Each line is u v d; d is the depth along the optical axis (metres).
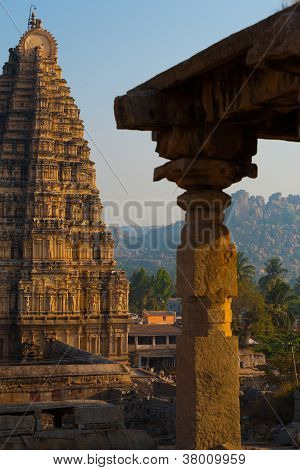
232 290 13.07
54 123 79.38
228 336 12.98
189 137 12.97
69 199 77.94
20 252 75.94
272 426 29.05
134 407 42.16
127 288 77.81
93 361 61.53
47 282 74.19
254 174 13.50
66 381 54.19
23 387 52.94
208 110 12.68
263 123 13.43
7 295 74.88
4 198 76.25
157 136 13.66
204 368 12.77
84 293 76.62
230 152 13.09
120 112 13.06
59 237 75.12
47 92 79.31
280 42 9.73
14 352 74.88
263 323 98.88
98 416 17.08
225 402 12.84
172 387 54.88
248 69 11.70
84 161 80.00
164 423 37.62
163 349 93.88
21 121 78.62
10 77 81.94
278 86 11.03
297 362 51.59
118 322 76.69
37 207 75.31
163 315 114.12
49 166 76.44
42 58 80.56
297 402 26.80
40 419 17.23
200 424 12.67
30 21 82.81
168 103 12.90
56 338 74.12
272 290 119.56
